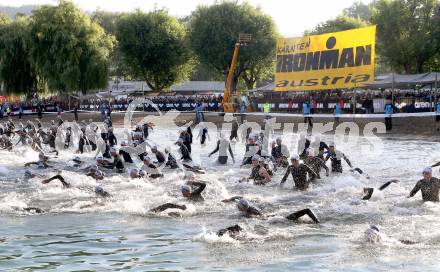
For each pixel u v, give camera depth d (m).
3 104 66.25
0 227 13.77
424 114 38.28
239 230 12.94
